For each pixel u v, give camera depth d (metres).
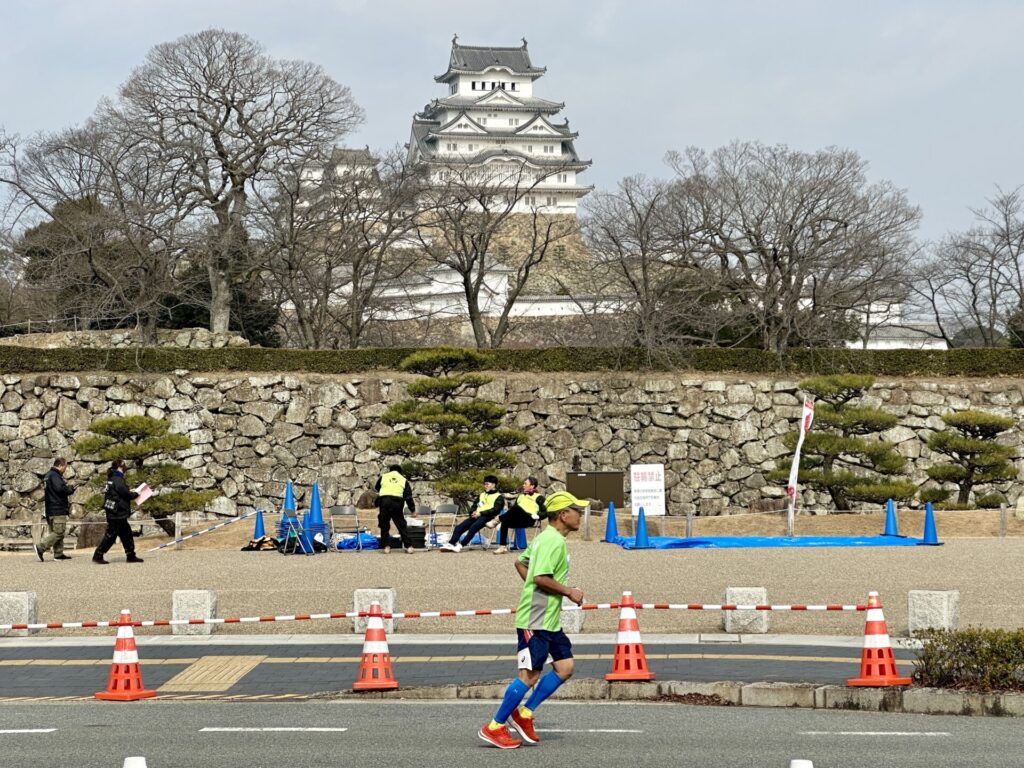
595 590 24.66
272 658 19.20
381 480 32.31
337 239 58.69
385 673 16.38
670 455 49.12
